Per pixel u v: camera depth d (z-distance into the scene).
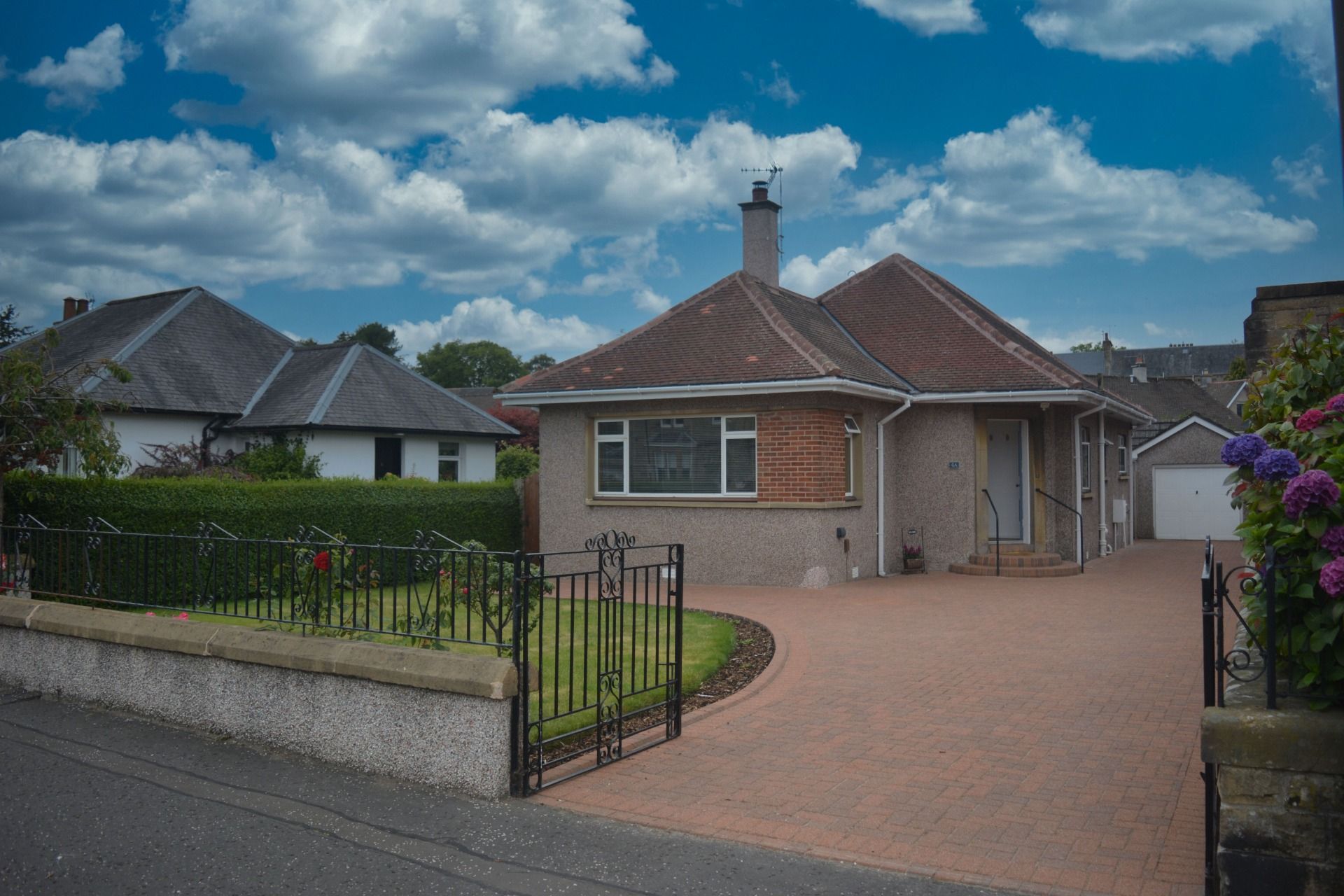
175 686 7.15
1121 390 40.09
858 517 16.55
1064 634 11.10
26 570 9.04
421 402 27.05
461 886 4.52
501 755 5.63
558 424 17.44
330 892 4.46
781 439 15.46
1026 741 6.80
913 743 6.77
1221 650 4.17
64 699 7.89
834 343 18.00
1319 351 6.22
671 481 16.50
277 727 6.57
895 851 4.88
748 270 22.22
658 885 4.52
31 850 4.93
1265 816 3.86
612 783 5.93
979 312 21.64
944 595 14.44
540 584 5.84
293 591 6.98
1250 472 4.62
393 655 6.03
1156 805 5.50
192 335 25.86
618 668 6.46
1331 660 3.91
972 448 17.36
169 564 11.08
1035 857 4.80
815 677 8.90
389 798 5.68
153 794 5.75
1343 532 3.87
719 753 6.55
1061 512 18.48
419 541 6.51
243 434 24.17
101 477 11.69
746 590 15.16
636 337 18.11
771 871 4.67
